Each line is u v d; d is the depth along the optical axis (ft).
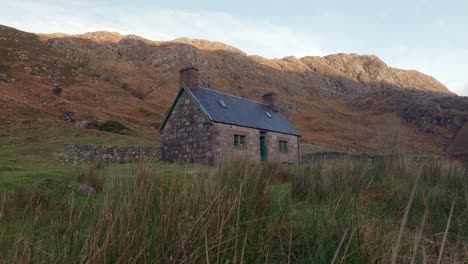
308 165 23.39
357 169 19.66
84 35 432.66
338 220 9.62
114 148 59.77
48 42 357.41
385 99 318.45
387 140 157.07
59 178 27.25
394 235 9.65
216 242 7.02
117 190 9.77
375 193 16.15
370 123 262.47
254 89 356.59
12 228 10.16
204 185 10.32
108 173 24.08
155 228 7.36
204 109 58.29
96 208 9.52
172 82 318.04
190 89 61.87
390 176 19.66
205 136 58.03
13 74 180.75
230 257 6.84
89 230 7.52
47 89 169.89
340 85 480.23
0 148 69.92
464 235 11.07
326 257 7.88
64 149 68.28
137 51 400.47
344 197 12.20
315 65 533.14
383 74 549.95
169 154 61.82
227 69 411.95
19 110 109.40
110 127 112.57
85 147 61.93
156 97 256.52
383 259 7.47
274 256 8.56
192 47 418.72
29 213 12.89
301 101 328.08
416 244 4.19
